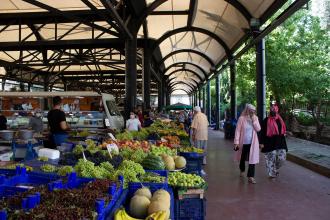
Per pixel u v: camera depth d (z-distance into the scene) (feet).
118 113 45.14
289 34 53.62
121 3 36.04
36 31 44.37
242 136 27.55
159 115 81.92
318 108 49.98
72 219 7.64
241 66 60.44
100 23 46.11
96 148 19.25
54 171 14.46
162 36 59.36
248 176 26.73
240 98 76.18
